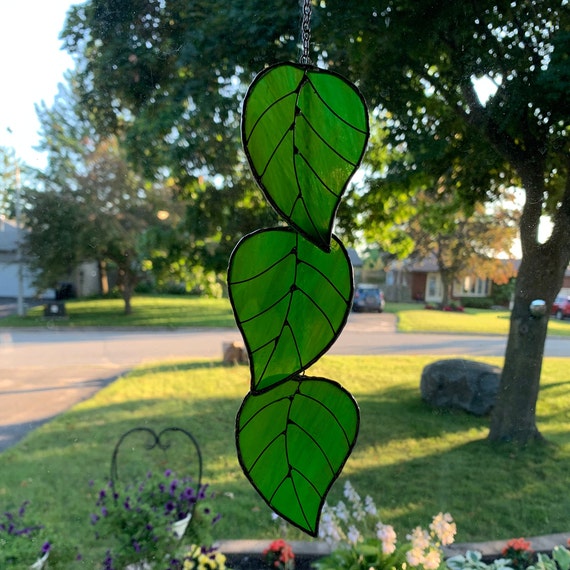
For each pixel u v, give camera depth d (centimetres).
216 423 495
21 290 1127
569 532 302
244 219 438
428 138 402
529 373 434
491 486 360
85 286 1196
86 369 739
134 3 373
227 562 273
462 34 354
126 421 501
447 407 532
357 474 380
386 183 433
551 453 413
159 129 394
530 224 410
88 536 286
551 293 420
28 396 591
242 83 371
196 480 367
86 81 417
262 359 88
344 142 89
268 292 87
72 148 607
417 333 1094
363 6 336
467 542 290
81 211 707
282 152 86
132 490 270
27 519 249
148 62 388
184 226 476
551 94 335
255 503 332
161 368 744
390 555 218
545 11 345
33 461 399
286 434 93
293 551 280
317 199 88
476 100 385
